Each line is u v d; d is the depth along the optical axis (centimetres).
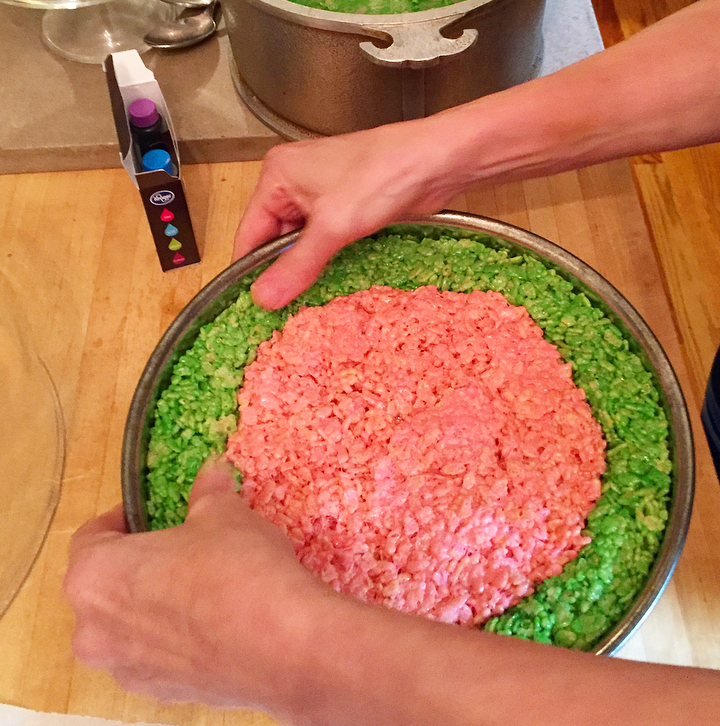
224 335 61
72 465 63
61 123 81
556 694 27
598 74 53
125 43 88
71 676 54
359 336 61
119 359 69
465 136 55
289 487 54
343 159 57
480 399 57
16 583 58
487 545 52
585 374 58
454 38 66
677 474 50
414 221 63
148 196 65
